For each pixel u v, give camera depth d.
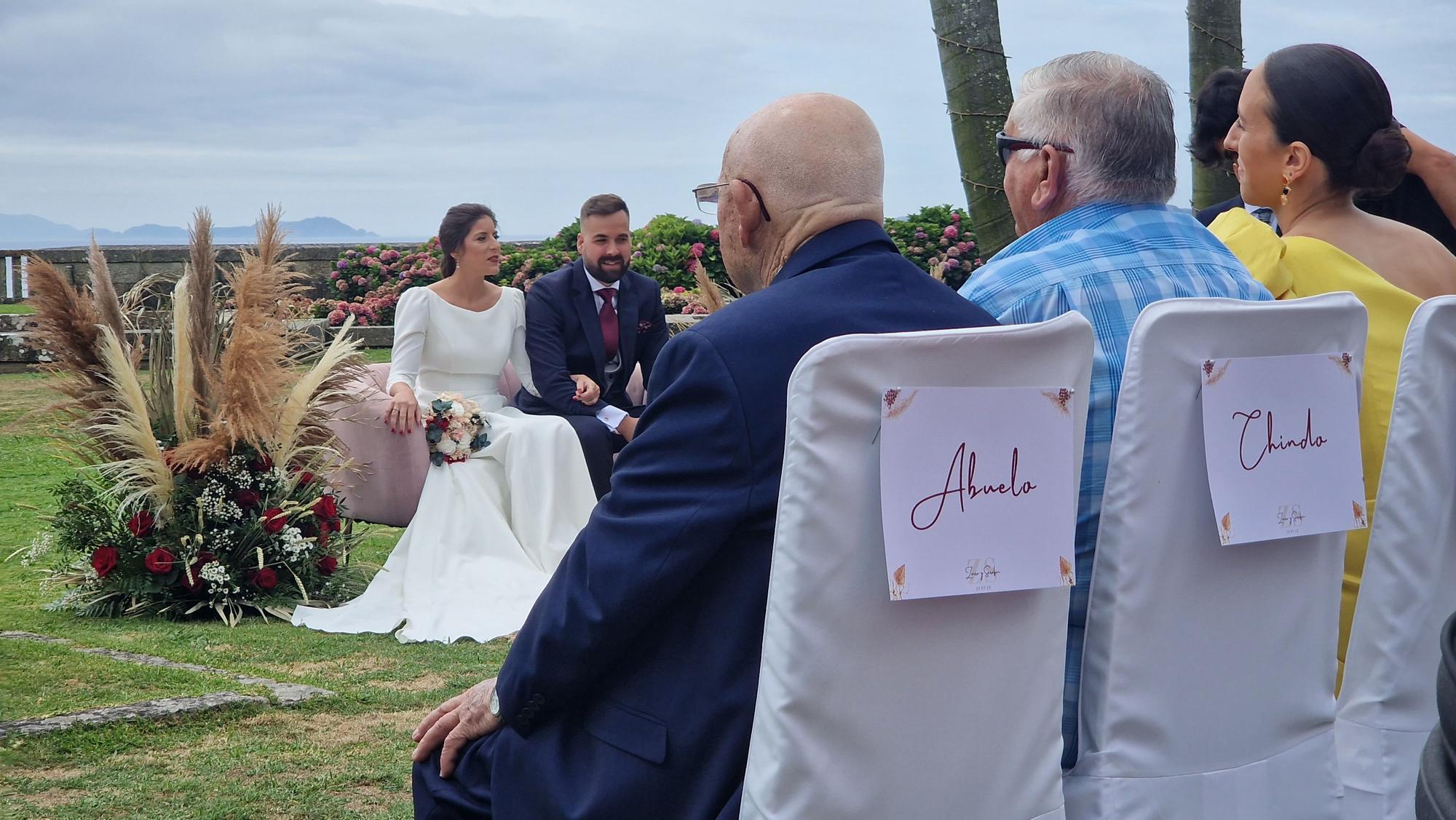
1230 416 1.67
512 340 5.82
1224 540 1.65
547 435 5.32
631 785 1.67
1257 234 2.37
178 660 3.87
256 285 4.70
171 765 2.82
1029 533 1.49
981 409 1.45
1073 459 1.55
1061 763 1.82
